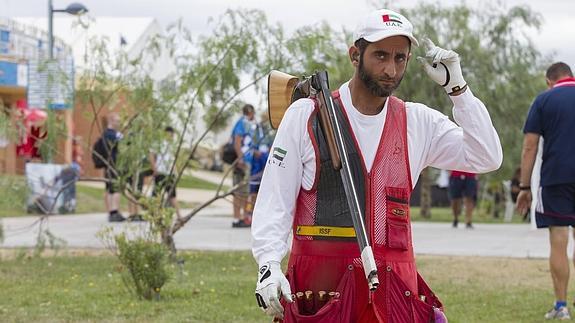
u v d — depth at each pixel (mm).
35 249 12102
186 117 11742
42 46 30875
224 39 11617
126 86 11766
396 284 4012
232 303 8727
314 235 4039
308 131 4027
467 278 10578
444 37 24344
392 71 3941
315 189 4031
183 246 13719
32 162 18406
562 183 8023
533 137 8172
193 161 12000
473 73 24250
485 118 4062
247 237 15383
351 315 3973
